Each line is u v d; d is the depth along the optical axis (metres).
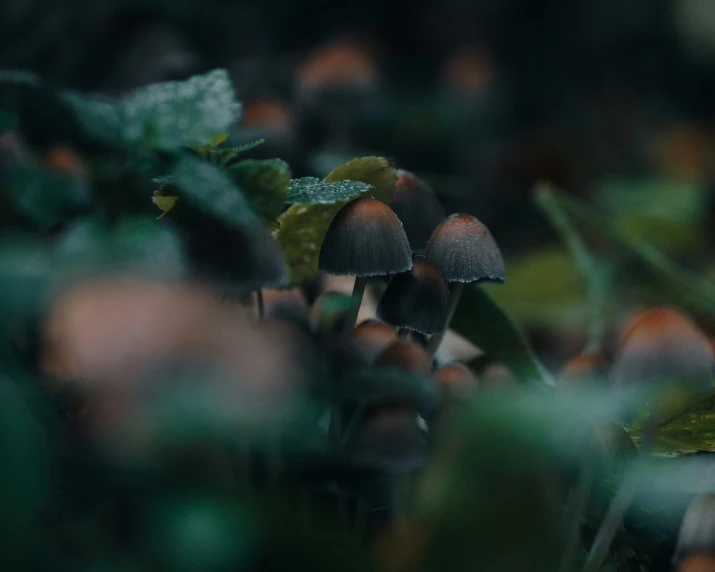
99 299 0.49
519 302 1.41
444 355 0.73
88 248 0.52
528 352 0.67
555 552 0.52
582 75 3.37
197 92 0.55
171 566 0.50
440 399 0.58
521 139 2.95
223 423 0.50
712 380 0.59
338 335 0.63
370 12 3.17
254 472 0.56
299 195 0.58
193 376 0.48
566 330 1.29
